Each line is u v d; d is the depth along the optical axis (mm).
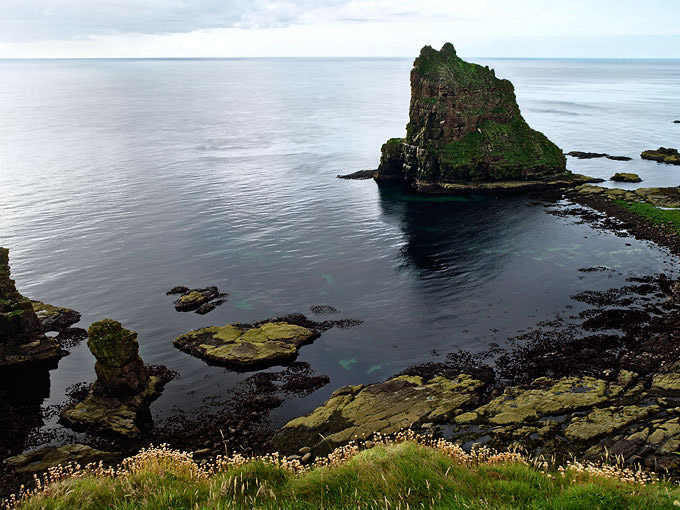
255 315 60500
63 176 130375
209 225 92875
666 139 171500
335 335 55875
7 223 93250
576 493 15711
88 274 71812
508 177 116375
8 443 40844
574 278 67875
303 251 80562
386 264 75000
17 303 51969
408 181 123625
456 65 126500
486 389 45125
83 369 51000
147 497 16312
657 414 37688
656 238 81000
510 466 18953
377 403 42844
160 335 56312
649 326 54031
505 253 77938
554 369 47312
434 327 56906
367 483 16062
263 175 133875
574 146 161125
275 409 44031
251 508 15555
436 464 17438
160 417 43312
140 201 108125
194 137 193750
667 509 15227
